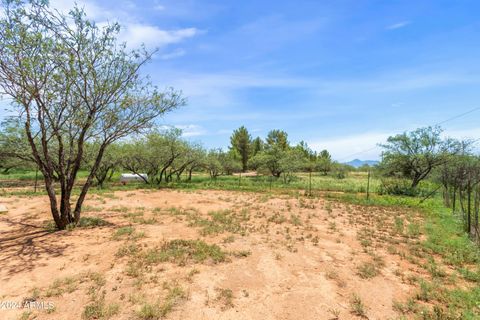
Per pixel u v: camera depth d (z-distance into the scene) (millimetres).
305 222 10328
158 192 19266
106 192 18234
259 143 63125
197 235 7980
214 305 4172
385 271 5746
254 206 13758
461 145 18969
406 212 13125
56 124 8109
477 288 4965
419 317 3967
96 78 8109
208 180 33781
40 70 7031
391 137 24000
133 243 6965
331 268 5840
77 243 6949
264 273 5473
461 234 8953
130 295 4289
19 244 6855
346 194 20906
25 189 20094
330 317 3975
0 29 6445
